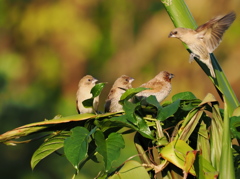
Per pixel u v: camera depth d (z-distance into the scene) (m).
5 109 16.81
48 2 18.12
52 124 4.75
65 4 17.89
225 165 4.16
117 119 4.54
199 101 4.88
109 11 17.42
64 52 17.52
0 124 16.53
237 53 15.21
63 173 15.66
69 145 4.33
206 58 5.67
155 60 15.82
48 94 17.34
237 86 14.92
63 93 17.31
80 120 4.76
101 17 17.55
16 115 16.80
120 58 16.73
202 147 4.62
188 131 4.47
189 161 4.17
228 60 15.20
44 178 15.65
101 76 16.89
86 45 17.39
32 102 17.16
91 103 4.74
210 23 6.29
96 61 17.20
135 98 5.23
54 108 17.16
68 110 17.03
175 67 15.40
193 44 6.21
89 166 14.59
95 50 17.23
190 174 4.59
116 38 17.08
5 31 18.33
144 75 15.85
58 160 15.81
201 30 6.30
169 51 15.66
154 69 15.77
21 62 17.89
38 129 4.71
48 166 15.73
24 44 18.09
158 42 16.00
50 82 17.47
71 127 4.83
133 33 16.80
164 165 4.41
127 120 4.55
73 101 17.19
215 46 6.27
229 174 4.14
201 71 15.09
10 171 15.74
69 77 17.34
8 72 17.80
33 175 15.71
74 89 17.34
